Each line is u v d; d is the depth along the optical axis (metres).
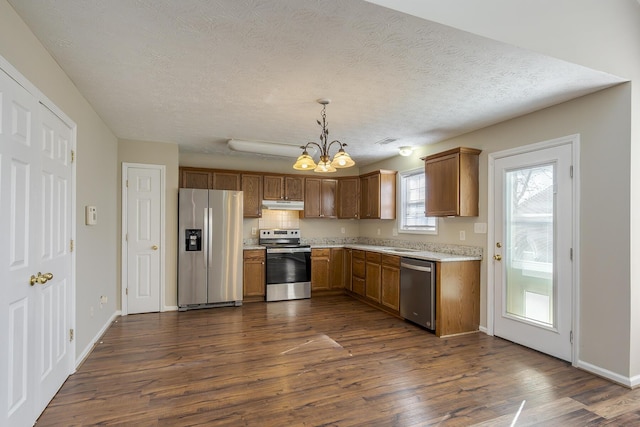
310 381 2.56
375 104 3.08
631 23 2.54
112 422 2.02
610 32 2.44
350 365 2.85
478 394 2.37
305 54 2.17
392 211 5.38
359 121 3.60
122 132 4.07
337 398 2.31
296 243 5.90
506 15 2.03
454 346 3.30
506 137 3.52
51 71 2.21
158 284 4.56
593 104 2.75
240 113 3.35
